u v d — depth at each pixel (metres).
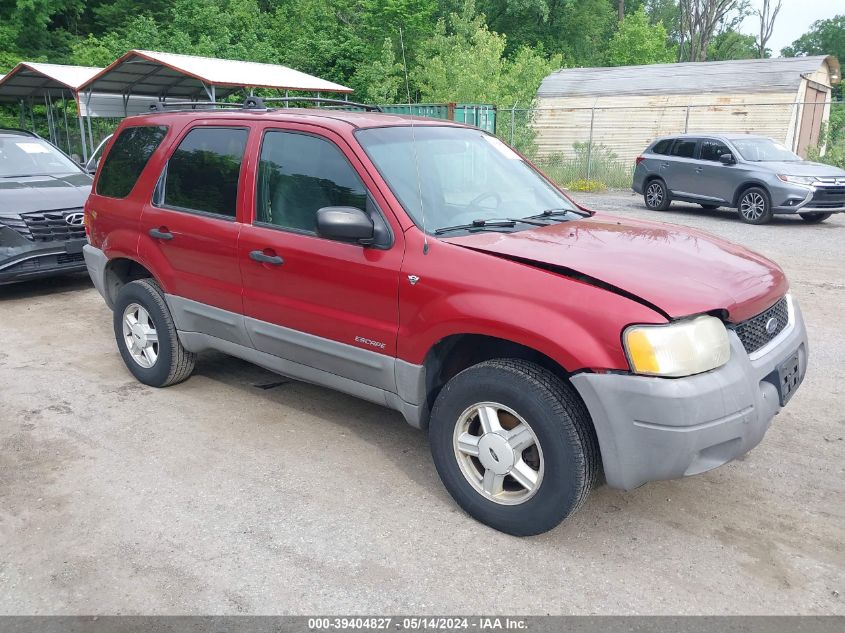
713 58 60.44
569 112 25.83
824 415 4.61
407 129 4.06
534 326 2.98
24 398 4.93
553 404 2.98
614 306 2.87
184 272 4.57
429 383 3.52
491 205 3.92
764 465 3.95
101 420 4.57
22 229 7.40
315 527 3.37
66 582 2.97
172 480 3.81
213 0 32.47
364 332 3.63
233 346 4.47
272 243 3.96
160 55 17.84
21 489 3.72
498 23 43.47
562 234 3.60
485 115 21.64
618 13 58.69
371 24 27.81
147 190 4.80
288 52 28.52
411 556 3.14
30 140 9.15
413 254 3.41
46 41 33.09
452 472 3.41
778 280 3.41
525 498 3.18
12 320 6.97
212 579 2.98
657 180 15.30
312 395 5.00
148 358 5.07
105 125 26.91
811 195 12.43
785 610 2.78
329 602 2.84
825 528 3.34
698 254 3.43
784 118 22.33
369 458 4.07
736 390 2.90
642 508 3.53
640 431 2.84
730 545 3.22
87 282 8.69
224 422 4.54
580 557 3.13
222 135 4.40
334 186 3.76
